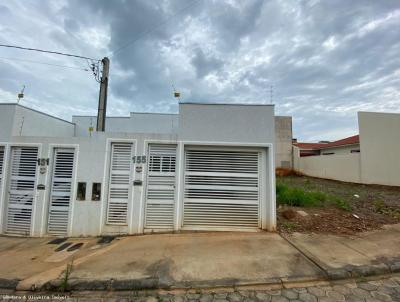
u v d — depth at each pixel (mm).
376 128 13641
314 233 5336
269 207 5820
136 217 5922
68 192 6156
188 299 3033
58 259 4449
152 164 6121
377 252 4219
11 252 4898
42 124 7402
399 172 12719
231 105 6078
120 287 3301
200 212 6000
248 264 3822
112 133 6160
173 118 11562
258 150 6121
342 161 15516
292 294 3082
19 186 6230
